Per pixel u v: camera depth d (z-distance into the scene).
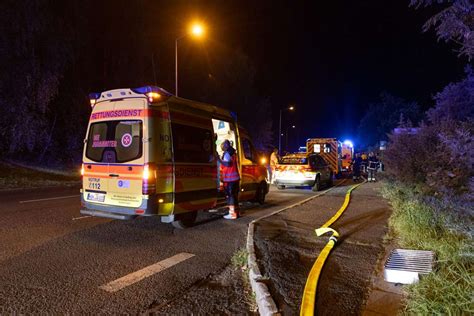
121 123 6.88
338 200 11.09
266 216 8.54
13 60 17.27
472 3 4.21
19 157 21.64
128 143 6.74
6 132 18.61
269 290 4.20
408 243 5.64
